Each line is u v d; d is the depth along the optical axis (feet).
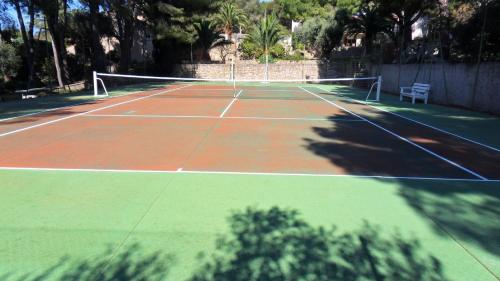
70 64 123.95
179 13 112.88
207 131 30.32
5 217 13.26
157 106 47.11
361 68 97.76
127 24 108.27
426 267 10.43
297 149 24.61
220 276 9.84
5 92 81.35
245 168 19.77
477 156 23.66
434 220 13.56
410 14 79.30
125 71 110.11
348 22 112.37
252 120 36.47
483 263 10.69
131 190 16.10
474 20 47.88
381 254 11.08
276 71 121.60
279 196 15.66
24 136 27.53
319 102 55.42
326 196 15.78
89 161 20.68
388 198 15.70
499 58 46.39
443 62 54.90
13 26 79.71
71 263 10.37
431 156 23.45
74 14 112.78
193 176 18.20
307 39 146.72
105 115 38.58
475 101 47.55
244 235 12.10
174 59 126.31
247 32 167.94
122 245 11.38
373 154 23.66
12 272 9.91
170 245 11.41
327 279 9.80
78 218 13.23
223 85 98.27
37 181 17.16
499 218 13.84
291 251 11.16
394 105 53.01
